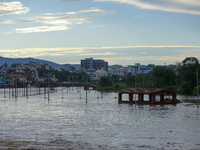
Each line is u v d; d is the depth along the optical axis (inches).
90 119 2476.6
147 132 1892.2
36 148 1433.3
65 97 6279.5
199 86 6373.0
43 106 3796.8
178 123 2273.6
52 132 1876.2
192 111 3193.9
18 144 1519.4
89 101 4943.4
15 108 3452.3
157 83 7465.6
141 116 2704.2
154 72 7534.5
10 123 2228.1
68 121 2349.9
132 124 2212.1
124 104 4237.2
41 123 2239.2
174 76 7436.0
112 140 1648.6
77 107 3671.3
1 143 1537.9
